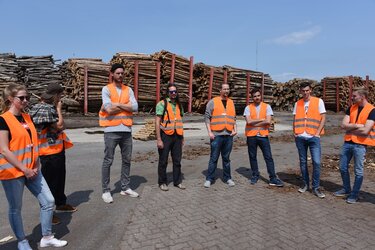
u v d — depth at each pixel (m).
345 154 5.73
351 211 5.12
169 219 4.74
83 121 16.52
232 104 6.61
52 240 3.89
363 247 3.90
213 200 5.62
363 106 5.52
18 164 3.46
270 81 26.98
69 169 7.81
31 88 17.78
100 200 5.58
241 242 4.02
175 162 6.32
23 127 3.64
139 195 5.85
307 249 3.85
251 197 5.82
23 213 4.98
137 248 3.85
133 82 19.67
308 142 5.98
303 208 5.25
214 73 22.73
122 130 5.49
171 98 6.16
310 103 5.94
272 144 12.31
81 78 18.06
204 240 4.07
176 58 21.06
